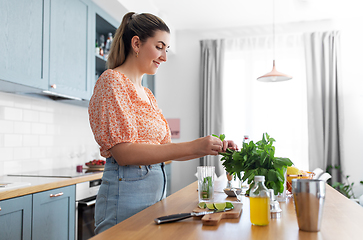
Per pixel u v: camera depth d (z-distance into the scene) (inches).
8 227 65.5
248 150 44.4
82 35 112.6
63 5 102.0
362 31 175.5
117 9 131.4
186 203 45.2
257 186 34.1
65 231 84.0
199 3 163.2
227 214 36.6
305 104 177.2
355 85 173.3
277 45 185.0
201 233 30.4
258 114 183.5
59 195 81.7
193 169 192.4
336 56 173.6
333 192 55.8
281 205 44.6
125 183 45.6
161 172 50.2
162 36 51.7
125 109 45.4
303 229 31.4
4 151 95.1
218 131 183.8
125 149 42.7
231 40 191.0
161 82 202.5
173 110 199.8
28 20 86.7
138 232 30.8
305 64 176.7
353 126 171.8
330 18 179.2
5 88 89.4
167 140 56.8
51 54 95.7
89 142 140.2
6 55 79.0
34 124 107.3
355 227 33.0
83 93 112.4
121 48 52.2
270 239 28.6
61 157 120.7
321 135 170.4
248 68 187.0
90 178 95.9
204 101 186.7
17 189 67.9
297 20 182.2
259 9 169.0
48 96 111.2
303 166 175.8
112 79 45.9
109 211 45.7
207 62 189.8
